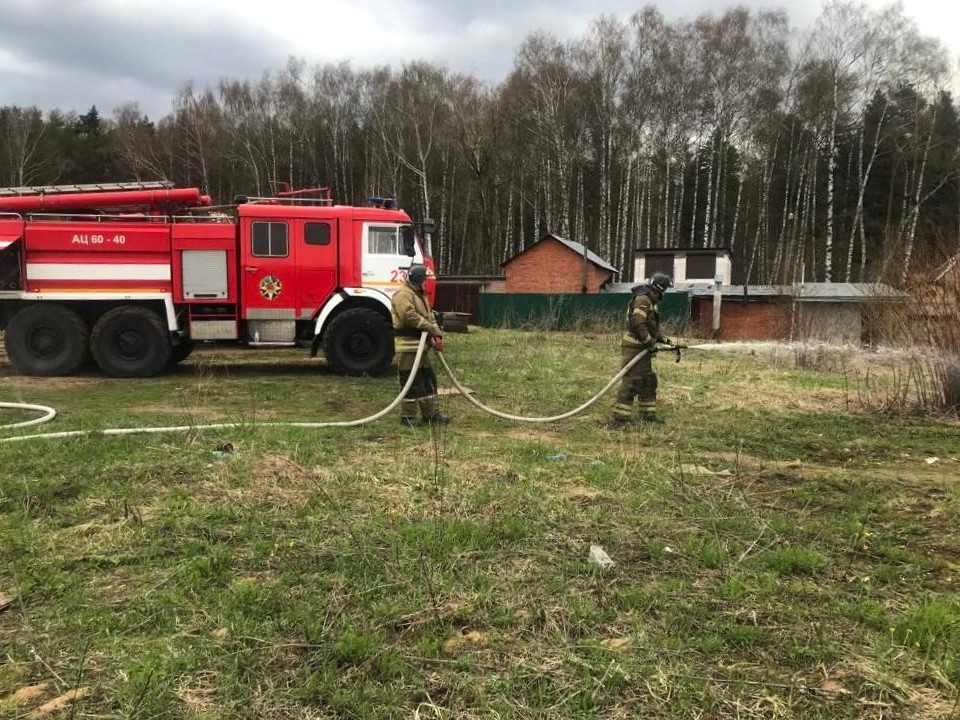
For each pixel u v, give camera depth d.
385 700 2.38
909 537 4.02
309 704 2.37
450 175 45.44
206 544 3.64
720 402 8.82
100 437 5.93
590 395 9.16
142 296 10.39
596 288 33.66
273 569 3.40
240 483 4.67
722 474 5.32
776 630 2.89
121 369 10.51
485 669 2.58
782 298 22.70
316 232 10.55
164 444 5.67
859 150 38.91
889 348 11.74
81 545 3.65
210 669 2.55
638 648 2.72
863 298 13.11
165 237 10.35
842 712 2.36
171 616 2.92
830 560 3.64
